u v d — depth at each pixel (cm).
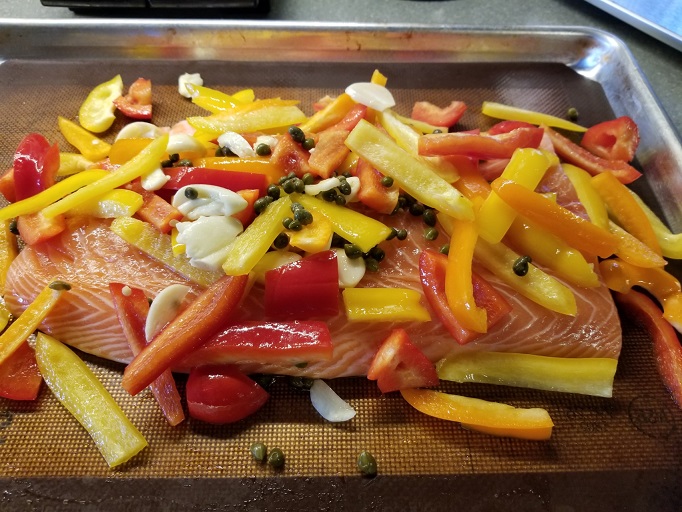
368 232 26
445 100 39
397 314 25
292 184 27
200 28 39
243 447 24
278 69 39
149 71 39
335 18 45
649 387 26
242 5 42
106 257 26
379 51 41
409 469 23
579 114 38
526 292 26
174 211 26
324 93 38
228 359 24
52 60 39
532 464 24
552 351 26
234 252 24
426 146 28
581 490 23
